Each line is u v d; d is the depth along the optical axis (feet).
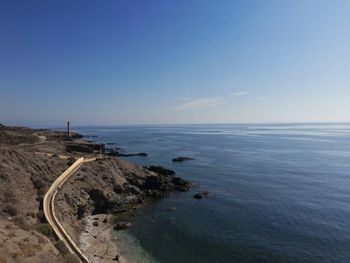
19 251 77.30
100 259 108.99
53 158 200.13
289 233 138.41
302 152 433.48
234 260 114.62
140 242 128.47
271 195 200.75
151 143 603.26
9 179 129.59
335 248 123.34
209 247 124.98
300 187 221.87
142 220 155.43
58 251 91.25
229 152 435.94
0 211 106.42
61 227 111.04
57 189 148.66
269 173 273.75
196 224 150.00
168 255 117.60
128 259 112.57
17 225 99.30
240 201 188.14
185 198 196.13
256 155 400.06
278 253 119.65
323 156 389.80
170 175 254.68
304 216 160.45
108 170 205.46
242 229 143.43
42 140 396.57
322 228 143.84
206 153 425.28
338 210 169.37
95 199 166.20
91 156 244.01
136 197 187.73
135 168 234.38
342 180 244.83
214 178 254.06
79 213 150.30
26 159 161.58
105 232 136.87
